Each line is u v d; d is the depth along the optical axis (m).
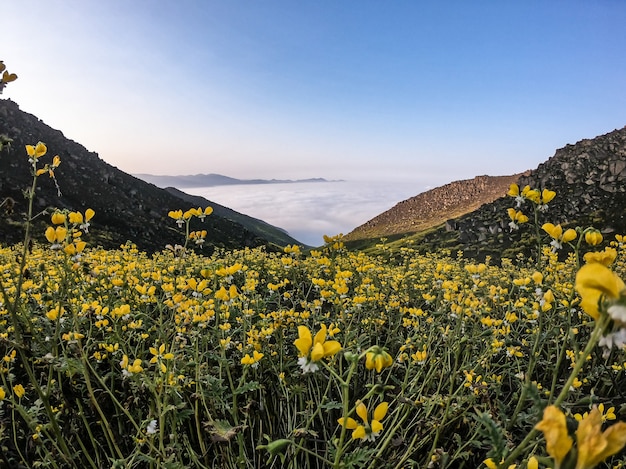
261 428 3.62
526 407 3.90
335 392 4.27
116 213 79.69
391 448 3.51
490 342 4.01
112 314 3.90
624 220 64.44
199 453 3.55
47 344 3.81
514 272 9.15
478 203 152.12
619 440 1.11
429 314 5.93
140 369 2.92
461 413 3.39
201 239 4.76
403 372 4.71
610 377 3.74
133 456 2.82
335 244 5.82
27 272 3.17
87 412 3.49
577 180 80.00
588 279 1.33
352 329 5.04
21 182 66.81
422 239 81.06
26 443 3.32
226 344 3.47
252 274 6.23
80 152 102.62
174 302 3.77
